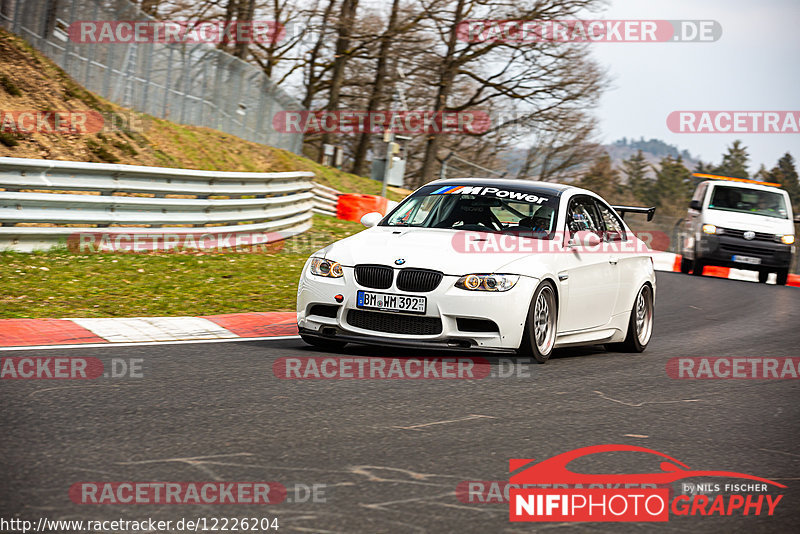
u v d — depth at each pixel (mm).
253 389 11766
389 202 46781
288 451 8977
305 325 14906
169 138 43562
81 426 9484
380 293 14070
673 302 27922
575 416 11281
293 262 26750
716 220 37906
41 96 34844
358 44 73938
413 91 78500
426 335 13945
